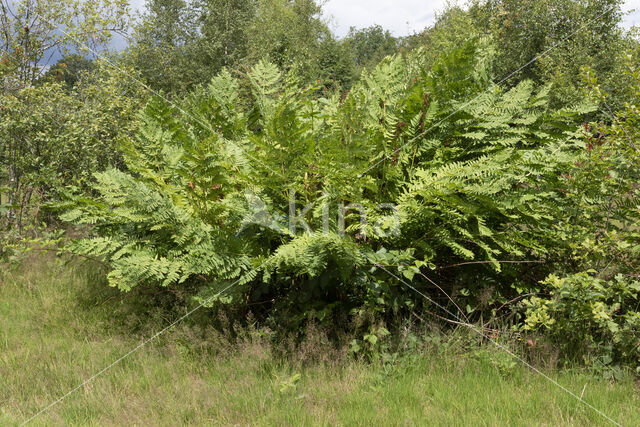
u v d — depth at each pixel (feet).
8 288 17.52
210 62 71.00
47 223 22.24
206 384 10.46
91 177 21.36
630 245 12.07
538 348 11.59
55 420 9.12
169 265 11.50
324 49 65.98
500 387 10.36
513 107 13.57
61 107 22.48
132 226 13.78
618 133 12.74
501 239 12.64
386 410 9.27
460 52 12.16
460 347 11.89
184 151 12.60
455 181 11.57
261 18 69.51
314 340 11.71
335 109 15.19
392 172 12.53
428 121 12.34
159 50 63.16
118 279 13.69
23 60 24.14
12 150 21.48
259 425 8.95
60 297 16.26
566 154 13.33
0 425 8.84
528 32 49.29
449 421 8.87
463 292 13.06
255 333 12.03
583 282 10.82
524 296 13.43
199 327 12.77
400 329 12.39
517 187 13.88
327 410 9.61
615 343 11.46
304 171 12.35
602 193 12.97
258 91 15.14
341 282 12.60
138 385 10.79
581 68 14.17
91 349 12.89
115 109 23.97
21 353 12.46
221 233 11.80
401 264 11.65
